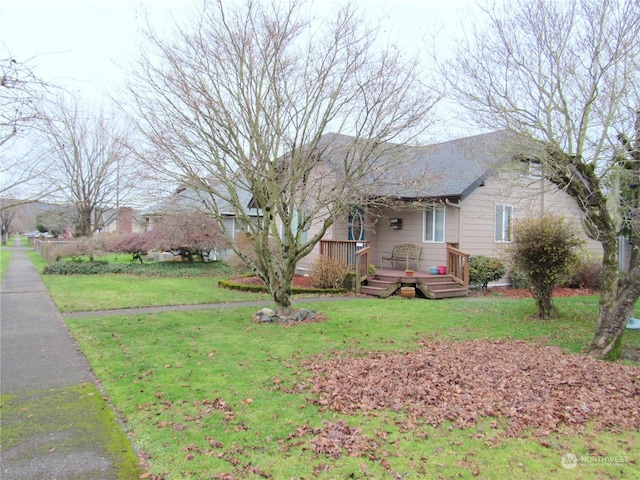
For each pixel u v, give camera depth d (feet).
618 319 21.07
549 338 25.75
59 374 18.47
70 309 32.83
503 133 24.64
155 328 26.81
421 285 41.83
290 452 12.06
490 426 13.71
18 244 179.63
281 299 29.71
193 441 12.66
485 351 21.94
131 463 11.52
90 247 62.59
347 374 18.24
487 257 46.98
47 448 12.31
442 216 46.78
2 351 21.83
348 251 47.42
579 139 21.57
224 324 28.14
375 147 26.05
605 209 21.59
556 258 30.32
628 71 20.89
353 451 12.11
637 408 15.12
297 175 26.86
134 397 15.83
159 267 62.03
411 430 13.38
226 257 68.33
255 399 15.66
